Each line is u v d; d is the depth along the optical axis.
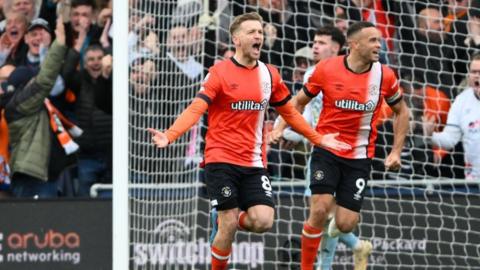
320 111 29.72
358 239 29.94
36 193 33.25
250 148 24.45
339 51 31.06
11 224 31.75
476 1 34.81
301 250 28.88
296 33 34.16
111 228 31.72
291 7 34.41
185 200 31.56
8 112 33.31
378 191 32.47
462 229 32.44
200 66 32.69
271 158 33.03
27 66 33.56
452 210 32.50
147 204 31.44
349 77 26.44
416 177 33.56
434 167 33.66
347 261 32.22
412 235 32.41
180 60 32.59
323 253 29.81
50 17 33.78
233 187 24.30
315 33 31.69
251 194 24.39
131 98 31.92
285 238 31.91
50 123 33.41
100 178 33.41
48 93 33.41
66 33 33.72
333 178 26.70
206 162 24.59
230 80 24.06
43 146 33.31
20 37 33.69
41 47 33.69
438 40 34.66
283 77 33.94
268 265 31.88
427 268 32.38
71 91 33.50
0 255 31.69
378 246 32.28
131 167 31.59
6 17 33.66
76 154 33.38
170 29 32.72
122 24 26.44
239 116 24.25
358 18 34.72
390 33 34.62
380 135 33.69
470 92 33.62
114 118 26.30
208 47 33.47
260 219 24.11
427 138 33.91
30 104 33.31
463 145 33.59
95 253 31.62
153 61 32.38
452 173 33.62
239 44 24.11
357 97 26.41
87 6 33.78
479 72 33.47
